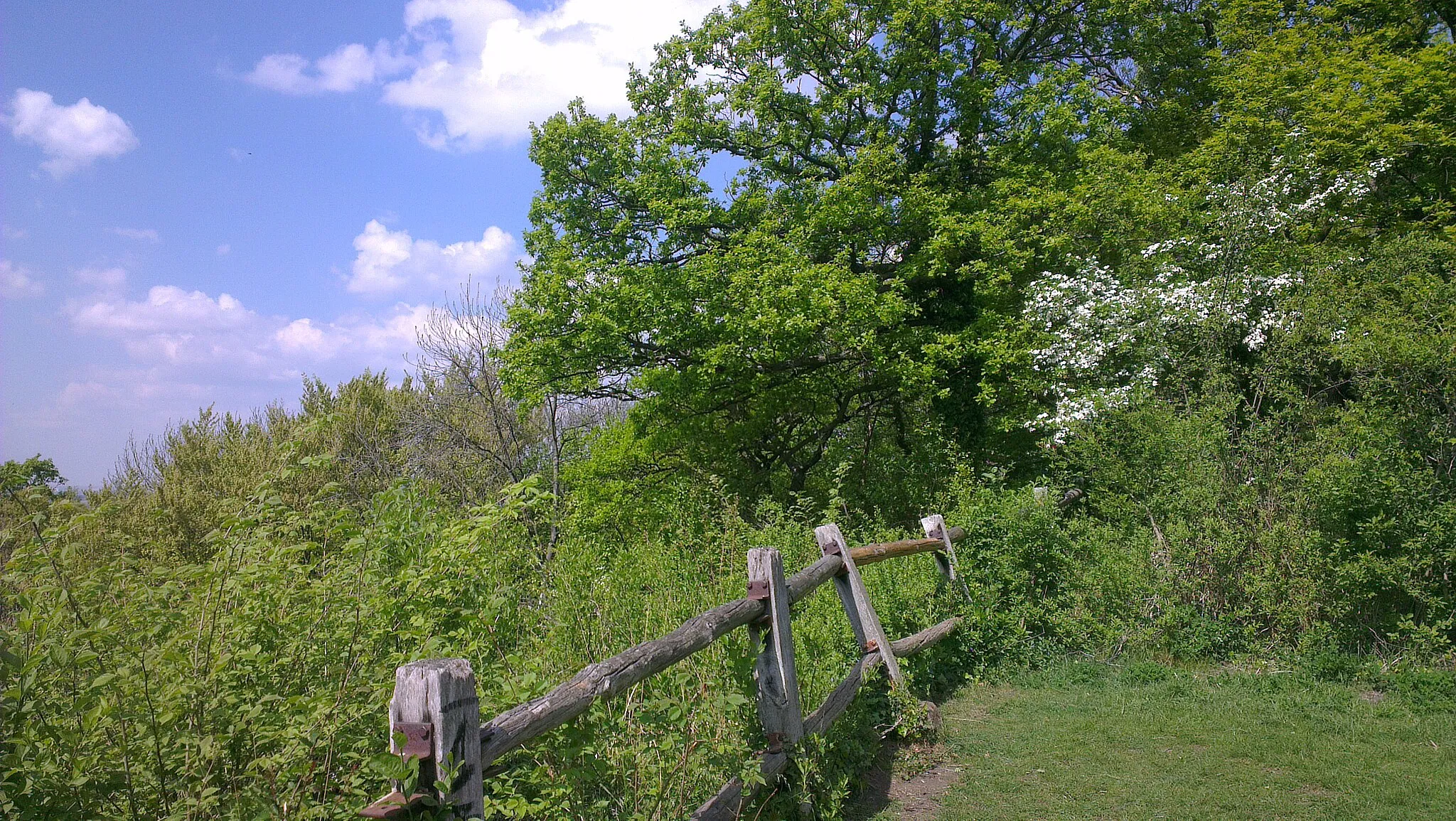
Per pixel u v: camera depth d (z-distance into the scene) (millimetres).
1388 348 7262
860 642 5812
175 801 2865
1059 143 16375
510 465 20719
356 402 22125
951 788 4891
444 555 3838
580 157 17250
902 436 19016
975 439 16750
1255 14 19391
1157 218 14086
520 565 4941
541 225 17250
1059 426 13656
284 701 3021
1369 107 15531
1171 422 8180
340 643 3469
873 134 16906
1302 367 8594
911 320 17422
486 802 2893
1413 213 16828
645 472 17938
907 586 6910
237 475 20359
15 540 3139
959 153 17438
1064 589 7805
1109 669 7066
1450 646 6477
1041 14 18094
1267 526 7266
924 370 15297
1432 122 15617
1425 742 5238
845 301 14922
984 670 7176
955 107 17203
